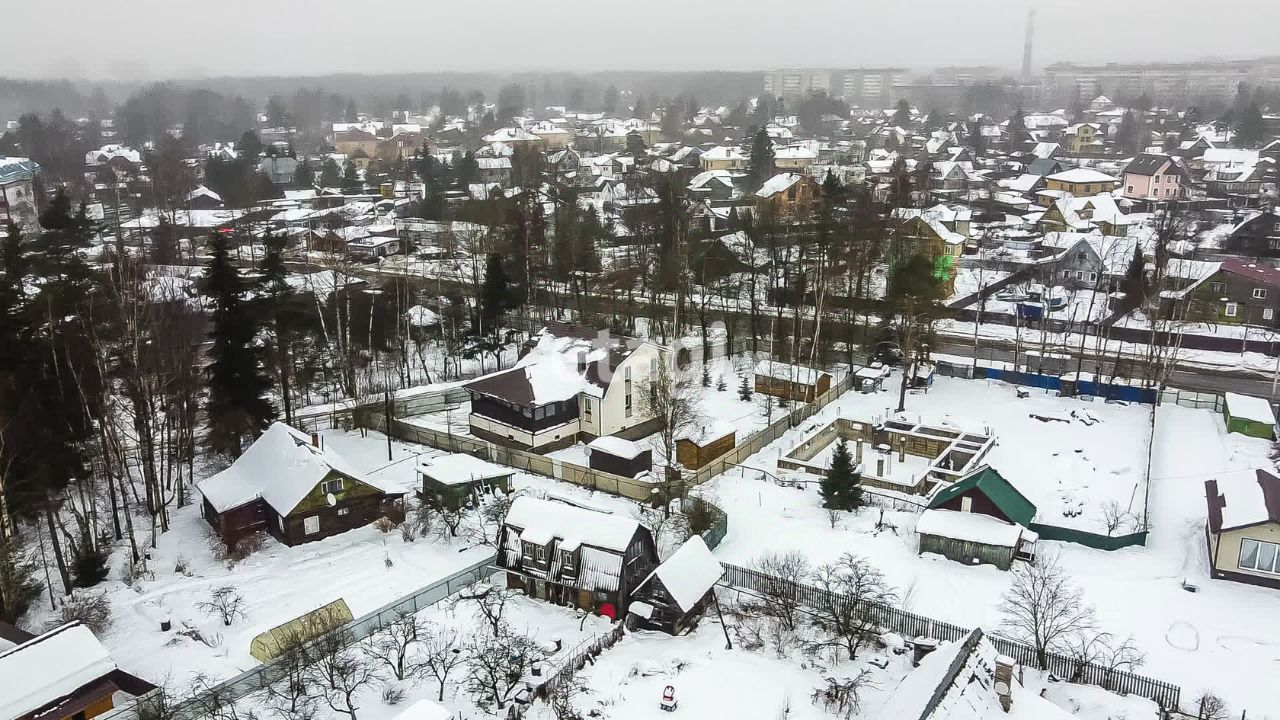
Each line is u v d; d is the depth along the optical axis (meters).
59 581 48.75
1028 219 140.12
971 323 97.88
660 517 54.22
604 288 100.88
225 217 139.12
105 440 53.03
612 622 44.88
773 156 179.12
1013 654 40.00
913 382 78.75
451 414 73.69
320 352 79.50
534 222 103.88
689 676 40.16
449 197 147.25
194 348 66.94
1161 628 42.50
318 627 41.62
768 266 93.88
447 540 52.91
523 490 58.56
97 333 57.00
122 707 37.59
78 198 152.75
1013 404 74.56
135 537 53.94
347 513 54.44
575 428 67.25
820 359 82.38
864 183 140.12
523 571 47.44
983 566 48.22
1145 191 156.00
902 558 49.59
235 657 41.84
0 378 48.12
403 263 115.56
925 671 31.30
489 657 39.72
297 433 56.88
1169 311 82.56
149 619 45.03
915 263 73.81
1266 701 37.06
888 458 63.53
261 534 53.84
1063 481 60.38
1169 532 52.53
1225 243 116.19
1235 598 45.00
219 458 62.12
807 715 37.19
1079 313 95.12
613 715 37.47
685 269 88.69
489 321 83.62
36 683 34.97
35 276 79.69
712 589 46.38
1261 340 86.44
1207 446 64.88
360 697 38.62
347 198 161.38
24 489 48.25
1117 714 35.91
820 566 48.72
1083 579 47.12
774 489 58.94
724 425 64.12
